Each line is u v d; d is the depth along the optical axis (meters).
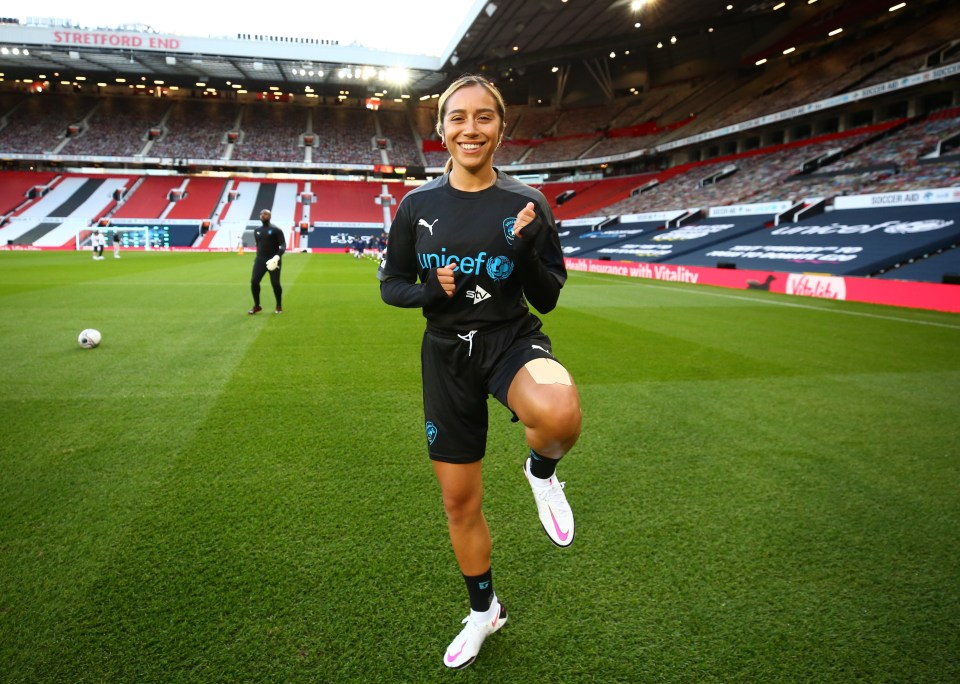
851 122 30.19
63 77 43.72
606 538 2.54
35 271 17.09
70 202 41.41
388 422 4.09
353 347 6.81
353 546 2.42
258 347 6.68
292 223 43.03
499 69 39.34
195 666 1.74
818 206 22.70
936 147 22.41
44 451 3.42
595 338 7.76
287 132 49.75
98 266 19.81
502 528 2.62
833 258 17.66
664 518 2.73
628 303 12.23
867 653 1.85
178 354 6.20
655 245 27.31
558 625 1.97
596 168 46.81
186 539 2.45
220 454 3.42
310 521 2.63
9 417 4.03
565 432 1.48
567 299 12.80
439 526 2.61
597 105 47.50
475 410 1.76
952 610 2.07
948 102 26.30
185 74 42.41
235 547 2.39
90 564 2.25
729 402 4.75
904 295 12.30
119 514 2.66
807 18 33.44
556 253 1.79
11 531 2.49
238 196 45.50
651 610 2.05
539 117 49.28
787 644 1.88
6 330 7.34
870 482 3.18
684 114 40.34
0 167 45.41
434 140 51.53
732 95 37.31
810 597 2.13
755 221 25.20
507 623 1.97
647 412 4.45
